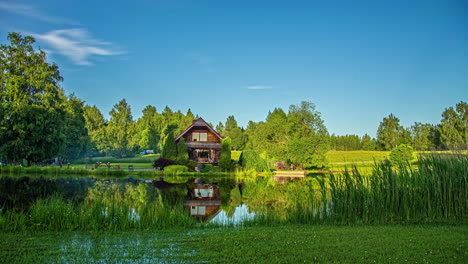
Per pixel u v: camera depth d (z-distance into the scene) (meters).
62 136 45.66
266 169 44.28
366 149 109.50
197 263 7.64
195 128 49.84
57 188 24.88
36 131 43.06
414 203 12.97
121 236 10.16
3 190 23.03
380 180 13.40
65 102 56.94
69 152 55.06
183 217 12.40
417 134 76.00
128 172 38.78
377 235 9.92
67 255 8.22
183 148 43.84
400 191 13.12
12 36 43.88
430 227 11.20
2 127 41.00
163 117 99.38
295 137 49.59
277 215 14.02
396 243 8.98
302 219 12.95
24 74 44.12
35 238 9.80
